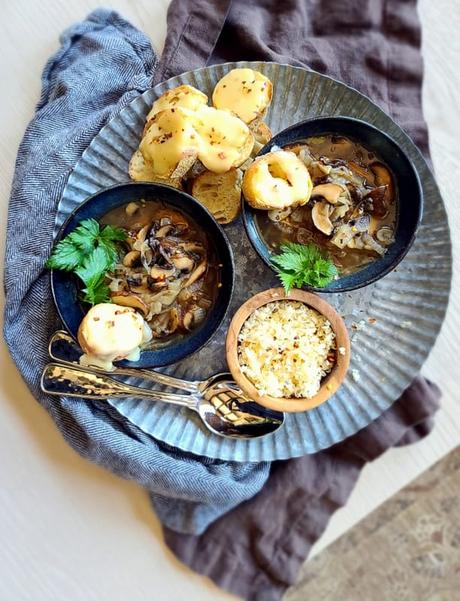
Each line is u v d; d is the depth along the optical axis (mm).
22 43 555
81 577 561
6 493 554
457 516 741
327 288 494
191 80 522
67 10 557
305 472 572
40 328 530
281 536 578
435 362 575
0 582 553
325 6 577
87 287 478
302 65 552
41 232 522
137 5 559
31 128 531
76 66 537
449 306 572
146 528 569
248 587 581
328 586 742
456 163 572
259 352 503
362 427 541
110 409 541
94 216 496
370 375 545
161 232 500
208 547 577
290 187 477
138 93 539
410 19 572
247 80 494
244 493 545
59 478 558
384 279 544
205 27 533
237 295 540
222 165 479
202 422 540
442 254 535
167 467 529
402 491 745
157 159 476
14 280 520
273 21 567
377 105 543
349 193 508
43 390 521
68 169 530
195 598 574
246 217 492
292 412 511
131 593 565
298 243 510
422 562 745
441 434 578
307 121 492
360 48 573
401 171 505
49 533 558
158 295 501
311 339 505
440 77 580
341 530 576
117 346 466
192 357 541
